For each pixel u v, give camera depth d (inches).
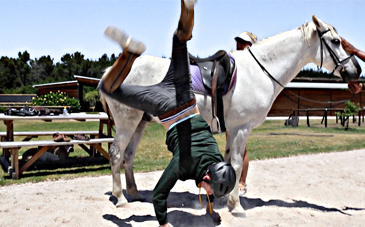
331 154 371.9
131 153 193.2
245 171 210.8
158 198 124.0
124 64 115.8
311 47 182.9
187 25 113.1
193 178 124.1
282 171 281.0
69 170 285.6
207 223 158.9
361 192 216.8
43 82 2571.4
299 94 1115.3
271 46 178.2
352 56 183.0
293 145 447.2
